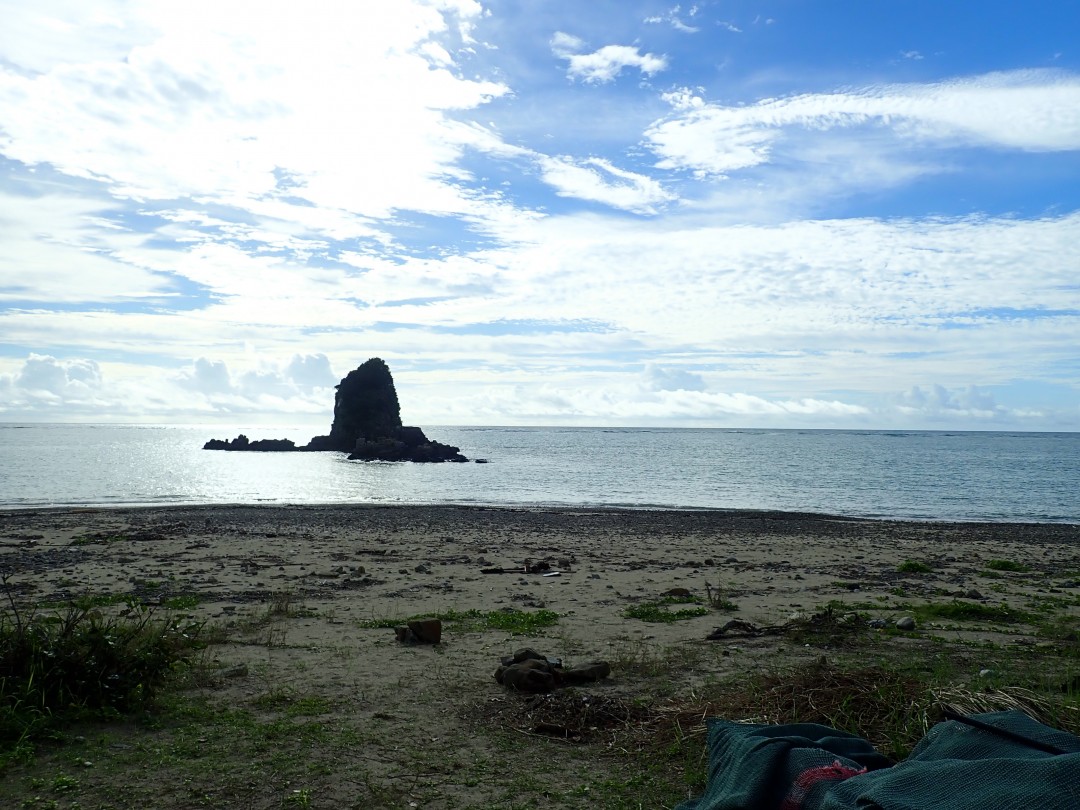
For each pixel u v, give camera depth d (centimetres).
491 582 1603
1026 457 11012
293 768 604
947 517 3784
